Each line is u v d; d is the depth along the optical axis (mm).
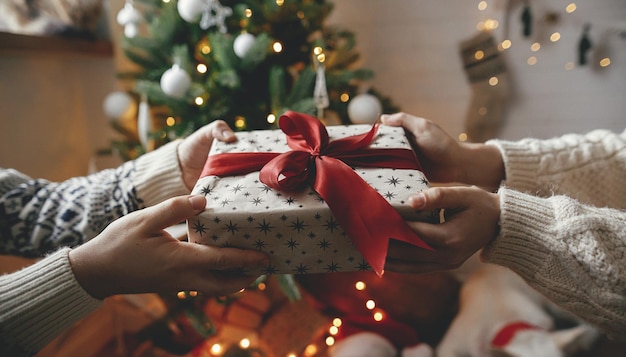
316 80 1390
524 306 1457
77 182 1010
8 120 1542
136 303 1578
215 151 899
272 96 1354
